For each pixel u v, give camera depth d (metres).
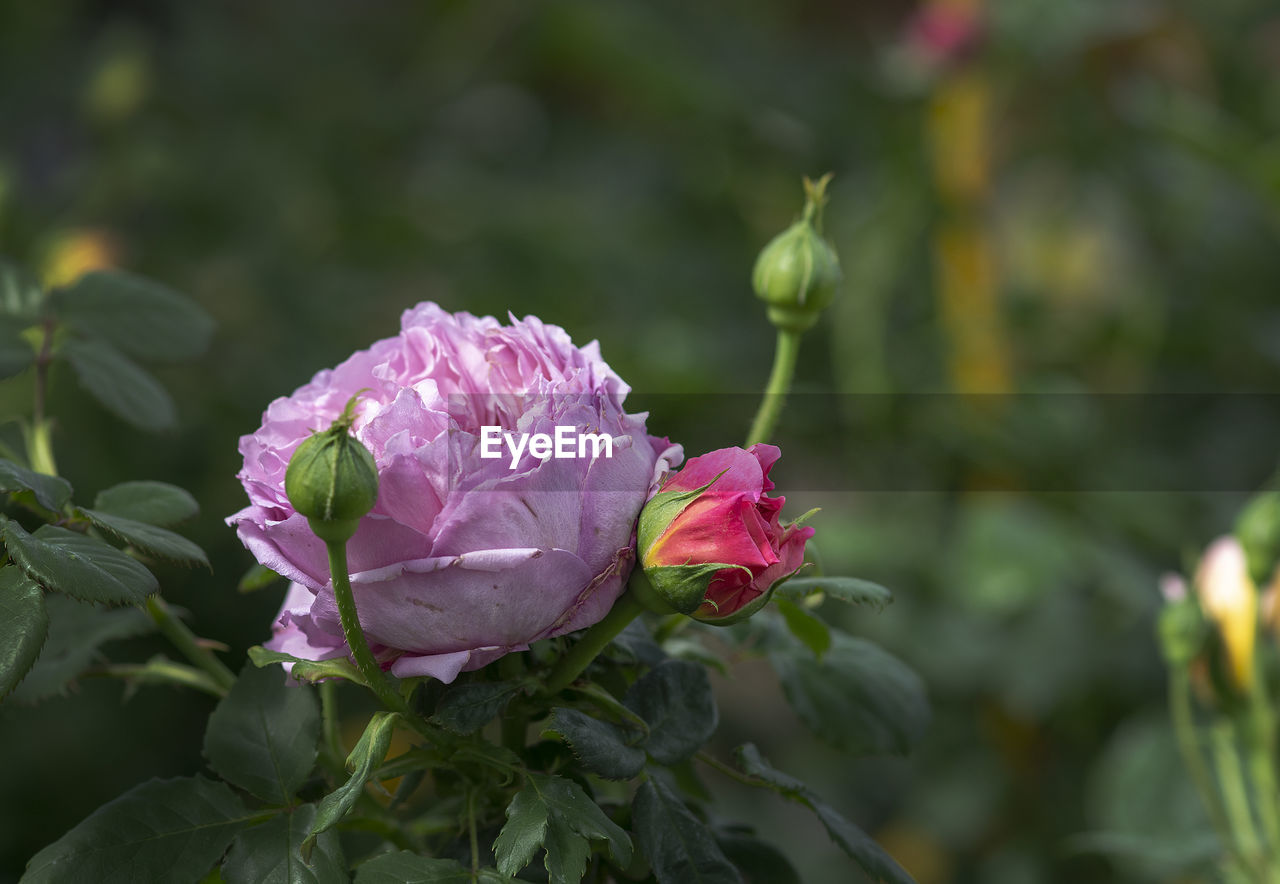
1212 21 1.78
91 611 0.63
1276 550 0.72
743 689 1.60
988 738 1.32
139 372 0.66
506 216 1.81
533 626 0.52
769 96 1.70
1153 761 0.97
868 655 0.65
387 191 1.92
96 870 0.53
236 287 1.67
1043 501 1.30
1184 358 1.55
